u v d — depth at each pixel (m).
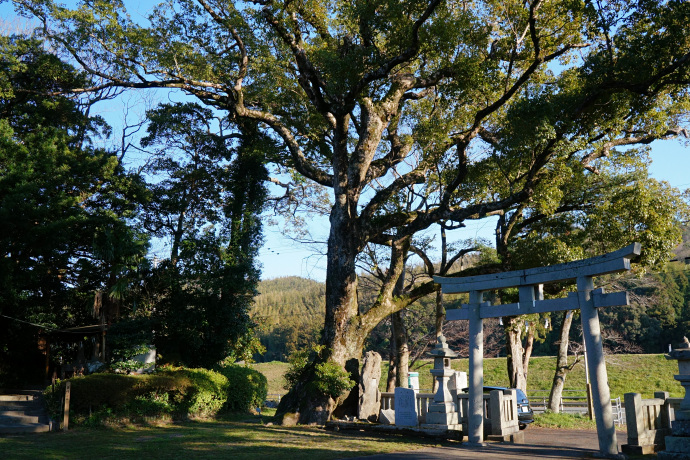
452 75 19.30
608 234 19.78
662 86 16.28
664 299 48.59
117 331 20.62
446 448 12.09
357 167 20.14
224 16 20.22
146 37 19.95
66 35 20.81
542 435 15.88
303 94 22.47
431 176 22.84
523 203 18.86
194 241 24.53
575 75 20.19
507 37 19.89
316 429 15.84
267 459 9.88
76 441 12.22
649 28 15.77
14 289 20.05
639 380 37.69
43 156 21.92
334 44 20.88
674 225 20.22
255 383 22.91
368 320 19.45
